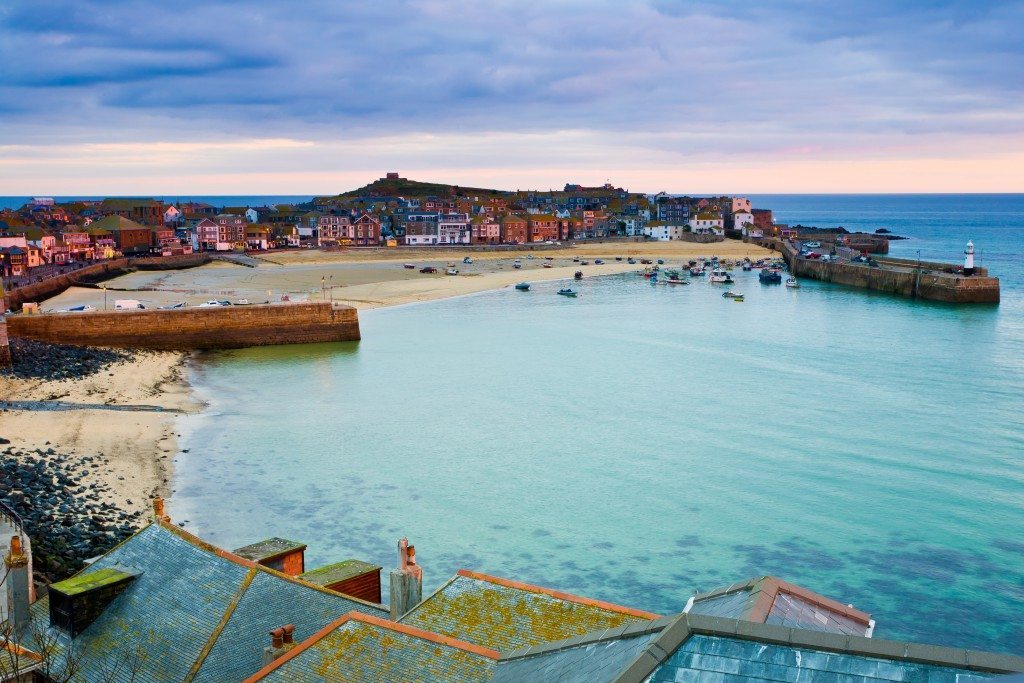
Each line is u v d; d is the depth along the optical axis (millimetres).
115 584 38438
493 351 161375
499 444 100500
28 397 116125
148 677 34438
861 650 18016
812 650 18406
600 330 186875
